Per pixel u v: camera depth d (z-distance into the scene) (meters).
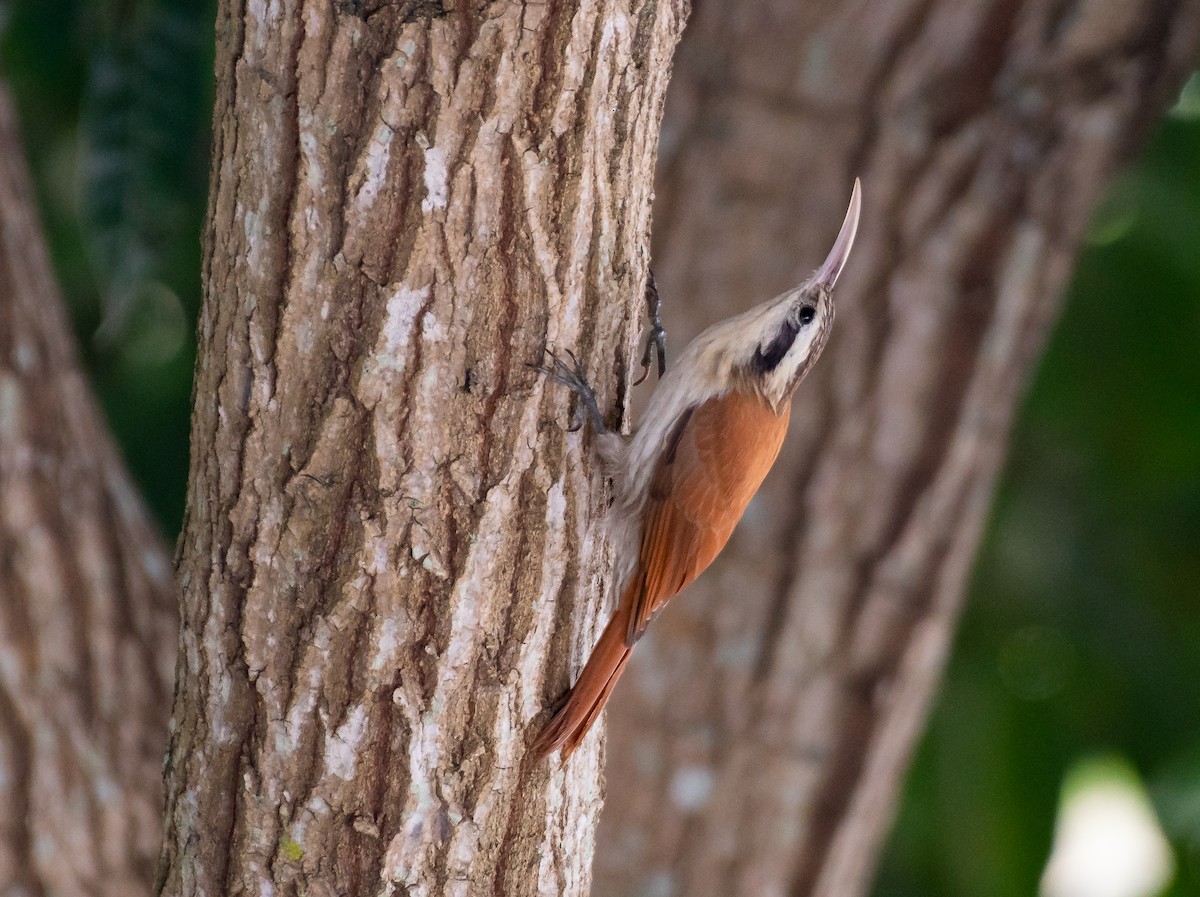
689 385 8.34
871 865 11.92
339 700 5.80
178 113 10.76
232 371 5.71
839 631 10.38
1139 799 13.08
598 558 6.53
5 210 8.55
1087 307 12.65
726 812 10.53
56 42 11.47
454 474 5.74
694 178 10.23
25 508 8.31
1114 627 12.88
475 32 5.37
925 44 9.77
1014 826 12.64
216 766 6.00
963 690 12.88
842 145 9.95
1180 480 12.70
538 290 5.75
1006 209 9.92
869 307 10.05
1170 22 9.67
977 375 10.14
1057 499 13.09
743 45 10.12
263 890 6.01
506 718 6.05
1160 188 12.20
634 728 10.50
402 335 5.56
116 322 10.85
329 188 5.47
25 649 8.24
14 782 8.14
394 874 5.97
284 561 5.74
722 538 8.26
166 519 13.12
